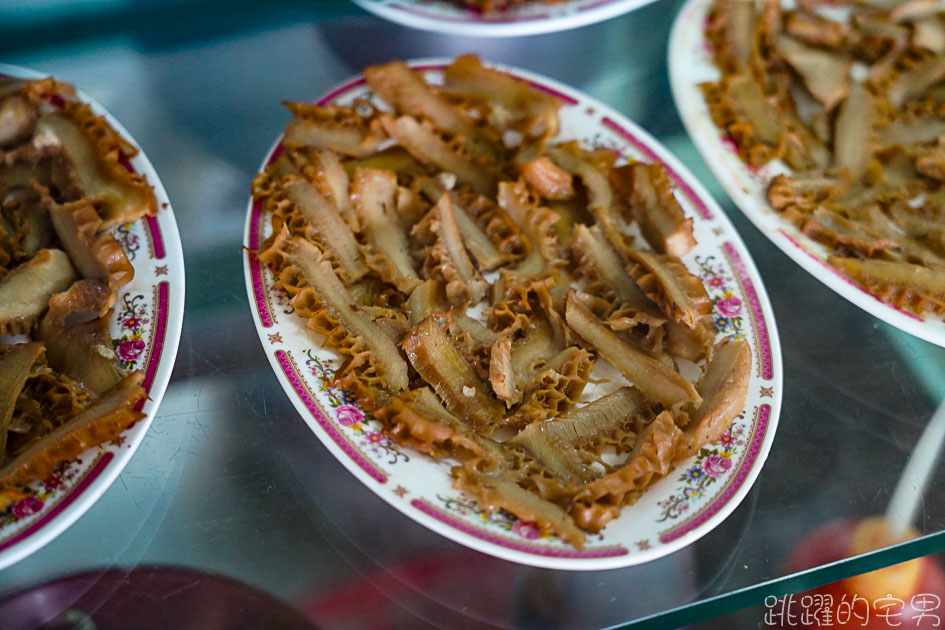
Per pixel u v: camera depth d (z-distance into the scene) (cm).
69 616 48
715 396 55
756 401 56
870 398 56
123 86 60
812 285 60
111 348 54
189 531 50
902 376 57
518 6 67
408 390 54
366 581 50
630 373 56
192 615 48
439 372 55
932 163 64
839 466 54
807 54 68
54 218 56
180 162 59
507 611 49
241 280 56
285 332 55
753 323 58
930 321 59
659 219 60
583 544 51
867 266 60
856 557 51
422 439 53
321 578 50
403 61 64
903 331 59
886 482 54
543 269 59
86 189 57
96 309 54
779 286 60
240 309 55
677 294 57
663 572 51
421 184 61
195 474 51
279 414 53
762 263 61
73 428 51
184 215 57
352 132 61
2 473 50
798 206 62
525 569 50
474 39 66
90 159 58
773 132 65
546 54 66
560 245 60
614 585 50
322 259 57
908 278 60
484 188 62
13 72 59
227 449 52
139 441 51
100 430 51
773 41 69
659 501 53
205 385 53
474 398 55
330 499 51
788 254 61
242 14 63
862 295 60
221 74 61
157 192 58
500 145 63
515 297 58
